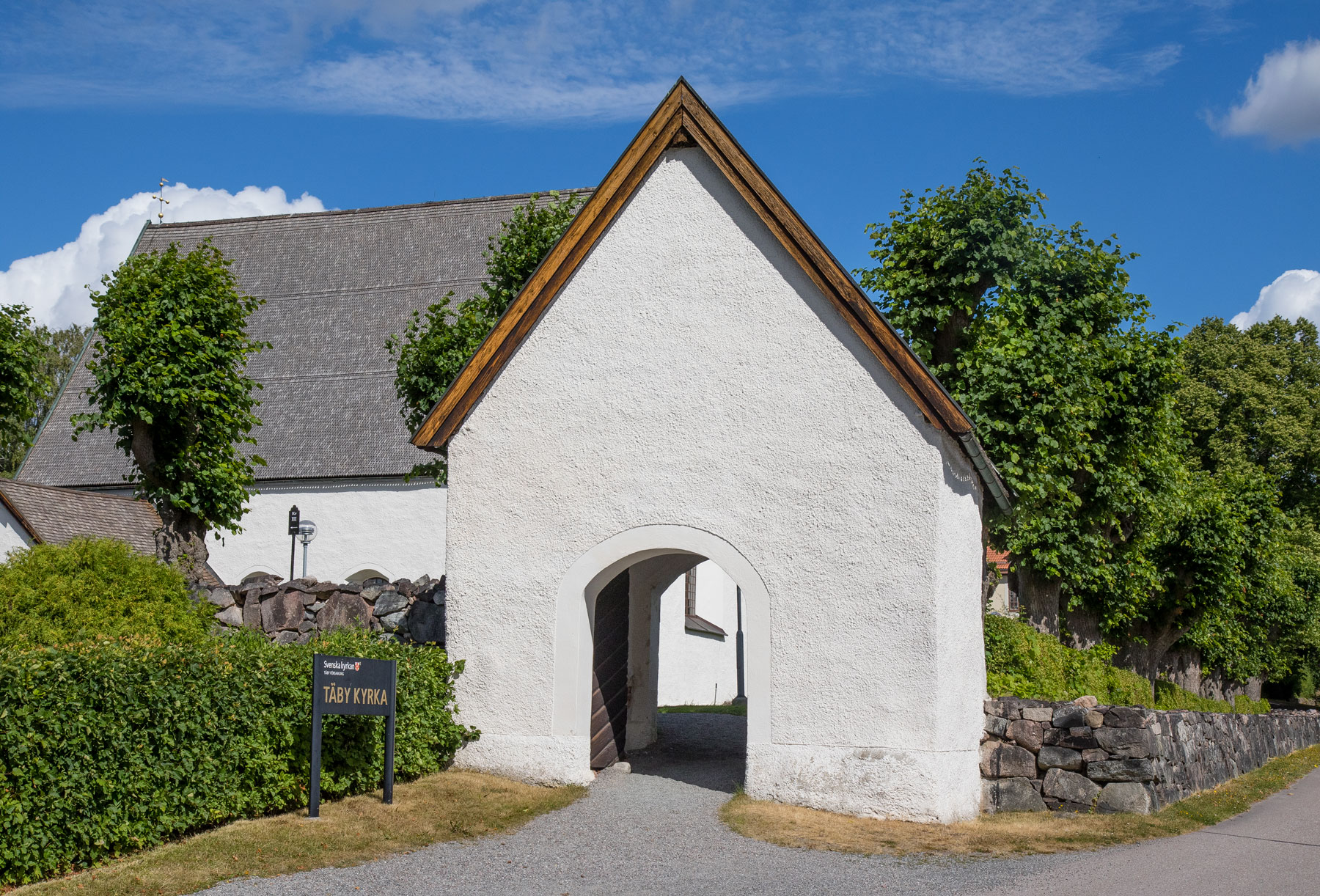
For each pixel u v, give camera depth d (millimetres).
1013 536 17344
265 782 9773
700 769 13805
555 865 8984
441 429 13109
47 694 7789
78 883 7566
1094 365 16172
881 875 8867
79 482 30812
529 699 12445
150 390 16594
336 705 10070
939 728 10977
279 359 31781
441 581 14922
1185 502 23844
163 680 8758
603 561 12375
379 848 9148
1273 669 45938
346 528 28922
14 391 18781
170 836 8906
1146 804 11664
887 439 11484
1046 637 15727
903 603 11211
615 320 12719
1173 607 28016
